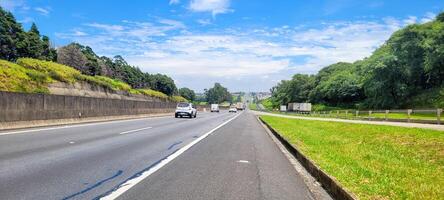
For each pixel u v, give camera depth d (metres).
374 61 89.12
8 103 19.08
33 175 8.22
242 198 6.94
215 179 8.55
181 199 6.68
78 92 62.25
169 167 9.91
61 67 64.31
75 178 8.09
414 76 87.75
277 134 22.22
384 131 19.48
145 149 13.53
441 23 79.88
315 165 9.79
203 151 13.60
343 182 7.68
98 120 30.77
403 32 82.56
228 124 34.50
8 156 10.62
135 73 145.62
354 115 53.34
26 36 85.56
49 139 15.29
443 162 10.72
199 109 102.50
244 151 14.24
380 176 8.50
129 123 29.58
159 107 52.28
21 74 49.75
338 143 16.16
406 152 13.00
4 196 6.45
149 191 7.18
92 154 11.70
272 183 8.47
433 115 45.28
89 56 104.00
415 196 6.68
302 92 172.88
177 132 22.17
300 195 7.46
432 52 75.25
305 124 32.41
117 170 9.20
